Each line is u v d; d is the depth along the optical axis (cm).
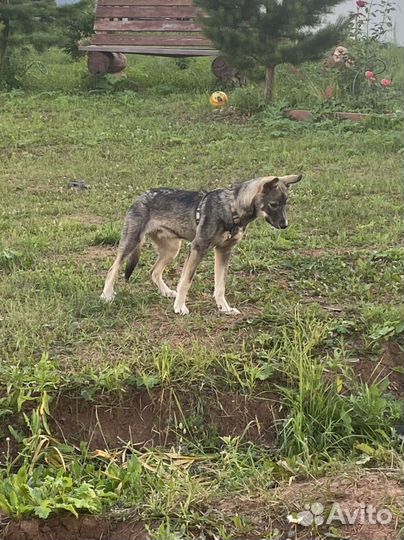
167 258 807
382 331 700
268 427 629
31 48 2298
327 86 1770
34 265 905
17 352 679
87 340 707
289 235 1000
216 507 527
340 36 1670
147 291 823
